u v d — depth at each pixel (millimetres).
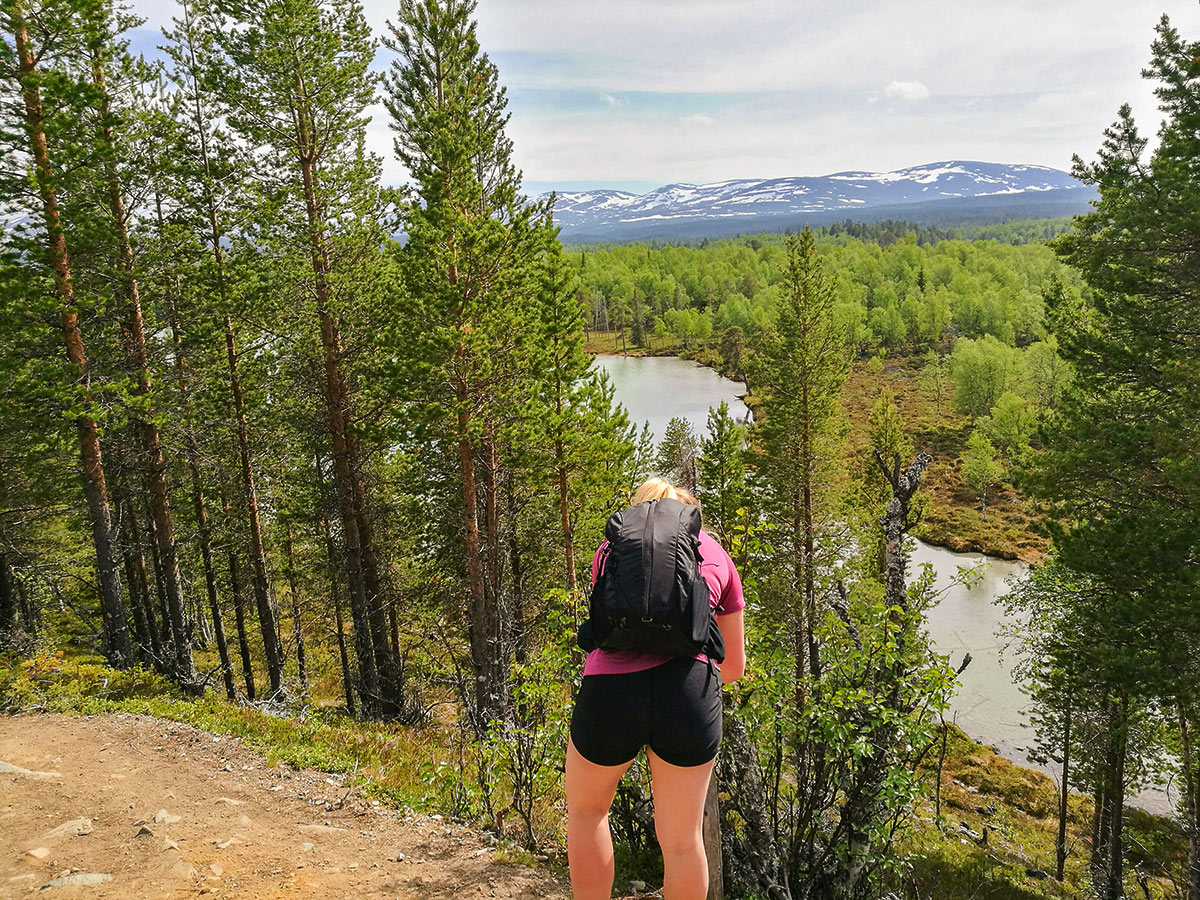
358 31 17594
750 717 5285
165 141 15977
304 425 19000
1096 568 13977
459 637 21484
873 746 5078
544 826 5801
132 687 12461
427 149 16594
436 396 17156
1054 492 15719
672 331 155000
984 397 77562
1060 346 16484
